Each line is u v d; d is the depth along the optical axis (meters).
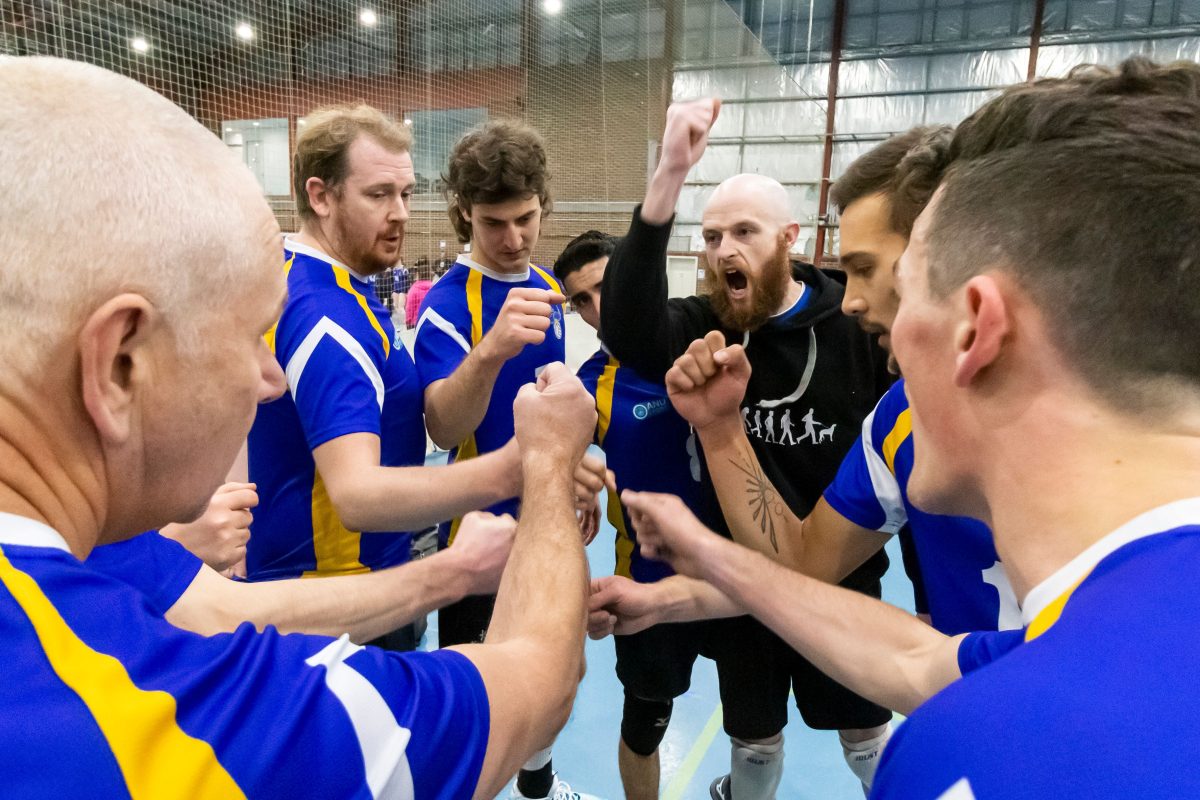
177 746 0.32
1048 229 0.37
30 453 0.36
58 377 0.36
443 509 0.93
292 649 0.40
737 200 1.25
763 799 1.51
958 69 11.47
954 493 0.47
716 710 2.24
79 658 0.32
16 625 0.32
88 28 3.28
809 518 1.03
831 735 2.12
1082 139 0.38
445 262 4.96
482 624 1.78
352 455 0.98
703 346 0.97
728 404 1.00
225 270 0.40
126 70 3.45
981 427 0.42
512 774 0.48
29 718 0.29
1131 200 0.35
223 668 0.36
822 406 1.28
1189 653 0.26
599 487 1.04
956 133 0.50
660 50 7.19
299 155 1.27
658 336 1.20
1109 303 0.35
